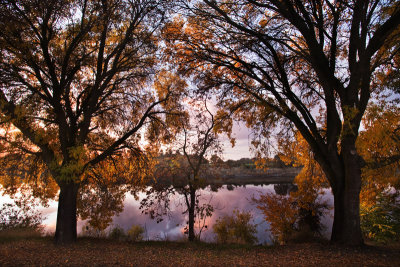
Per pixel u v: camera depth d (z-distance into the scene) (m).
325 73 8.09
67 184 9.09
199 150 13.20
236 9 9.85
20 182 12.70
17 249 7.57
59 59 9.52
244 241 11.10
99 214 13.72
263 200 13.05
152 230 16.58
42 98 9.19
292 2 8.16
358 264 5.57
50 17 8.62
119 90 11.84
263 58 9.70
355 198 7.57
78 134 10.39
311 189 12.23
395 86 8.83
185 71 10.92
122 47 9.97
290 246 8.32
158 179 12.99
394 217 10.45
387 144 8.38
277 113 8.99
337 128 8.24
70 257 6.73
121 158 11.96
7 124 8.42
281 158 12.21
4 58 8.43
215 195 26.06
